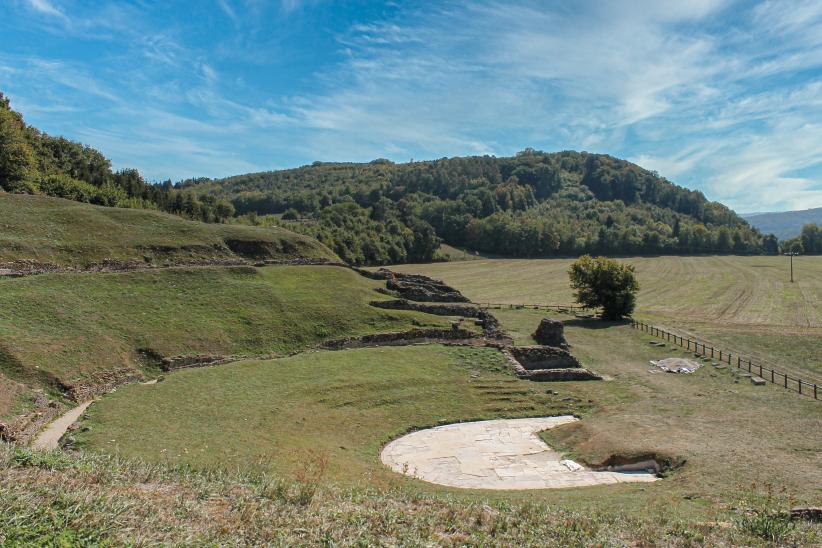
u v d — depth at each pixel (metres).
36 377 28.02
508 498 20.77
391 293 56.50
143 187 102.00
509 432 31.56
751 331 58.66
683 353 49.78
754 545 15.15
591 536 15.10
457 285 111.50
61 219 51.69
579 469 26.14
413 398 35.12
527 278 122.25
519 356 44.62
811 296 92.25
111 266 46.78
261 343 40.62
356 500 15.95
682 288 106.12
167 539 11.16
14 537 9.94
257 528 12.60
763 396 36.81
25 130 87.88
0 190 56.97
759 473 22.69
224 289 46.66
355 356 40.88
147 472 15.49
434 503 16.92
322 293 51.03
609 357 49.69
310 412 30.73
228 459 21.67
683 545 14.95
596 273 67.50
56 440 22.86
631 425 30.28
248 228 63.91
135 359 34.16
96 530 10.83
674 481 22.83
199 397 30.05
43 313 34.88
